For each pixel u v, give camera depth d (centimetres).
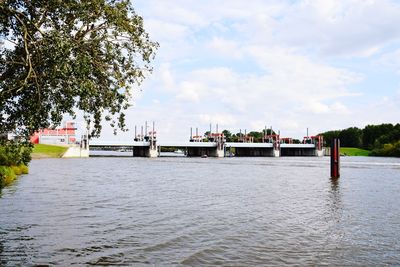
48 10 1559
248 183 5834
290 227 2412
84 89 1452
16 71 1689
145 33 1727
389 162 14138
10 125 1770
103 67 1662
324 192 4544
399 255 1781
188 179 6631
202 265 1612
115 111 1762
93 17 1579
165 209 3123
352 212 3028
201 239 2062
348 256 1764
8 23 1577
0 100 1523
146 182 5916
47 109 1599
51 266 1570
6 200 3534
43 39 1462
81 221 2544
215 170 9600
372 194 4331
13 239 2012
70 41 1459
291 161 16688
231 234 2189
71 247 1872
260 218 2727
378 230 2333
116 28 1616
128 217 2722
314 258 1728
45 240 2000
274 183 5841
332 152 6819
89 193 4247
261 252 1820
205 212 2981
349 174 7769
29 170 8350
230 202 3609
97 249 1841
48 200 3575
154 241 2005
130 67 1725
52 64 1443
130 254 1762
